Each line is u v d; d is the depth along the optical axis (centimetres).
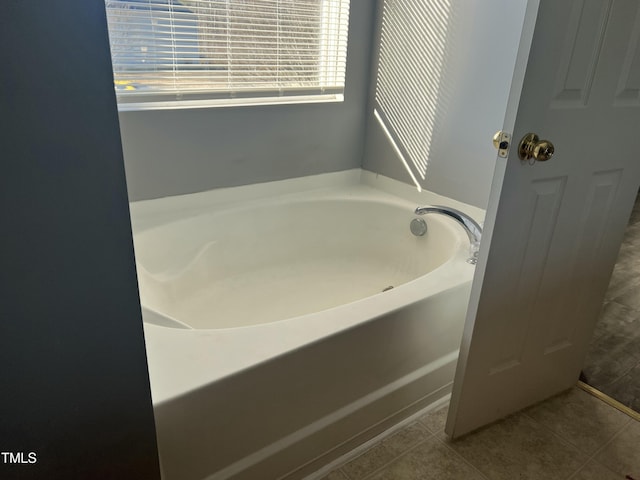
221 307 193
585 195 134
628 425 157
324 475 134
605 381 178
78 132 63
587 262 147
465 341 132
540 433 152
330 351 121
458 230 189
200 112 187
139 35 167
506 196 117
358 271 224
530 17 101
